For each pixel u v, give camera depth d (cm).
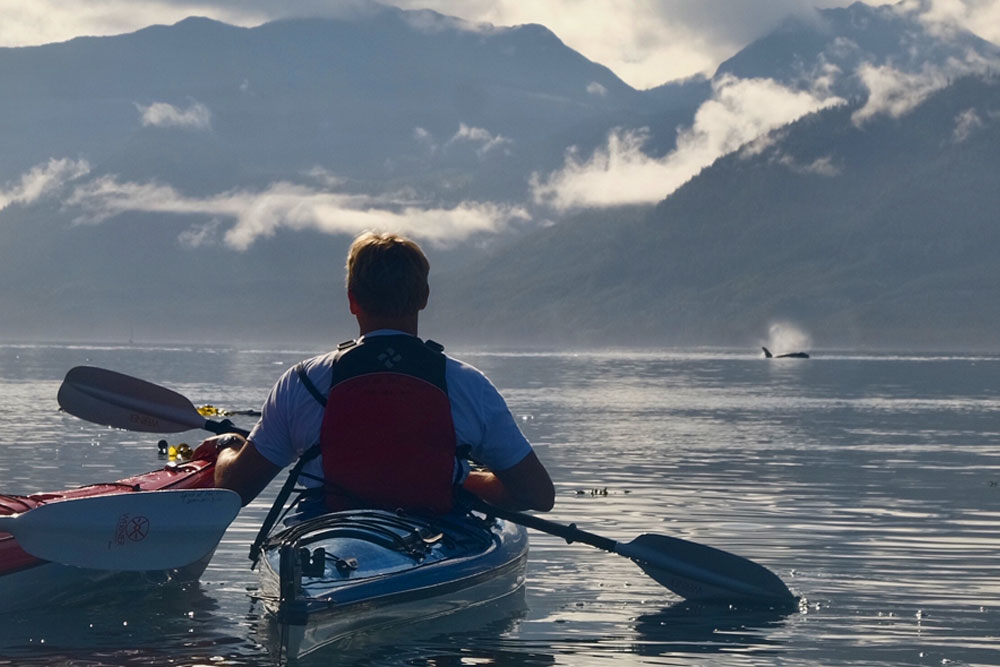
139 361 10375
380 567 629
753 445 2197
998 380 6869
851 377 7444
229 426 793
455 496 687
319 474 666
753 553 974
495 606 734
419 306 666
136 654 600
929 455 2002
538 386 5581
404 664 586
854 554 971
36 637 636
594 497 1390
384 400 644
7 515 683
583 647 630
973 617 720
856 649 635
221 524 650
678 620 700
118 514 646
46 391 4422
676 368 9919
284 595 575
